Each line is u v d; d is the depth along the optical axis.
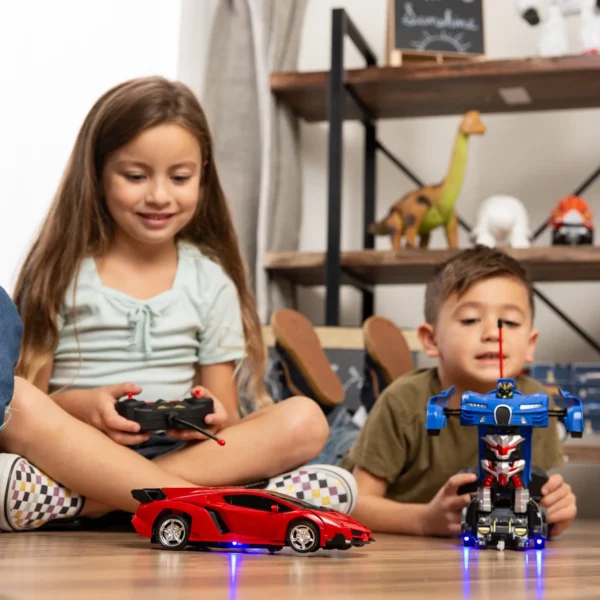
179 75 2.28
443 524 1.12
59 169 2.15
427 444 1.29
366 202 2.54
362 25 2.61
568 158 2.50
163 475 1.08
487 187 2.52
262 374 1.53
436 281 1.33
